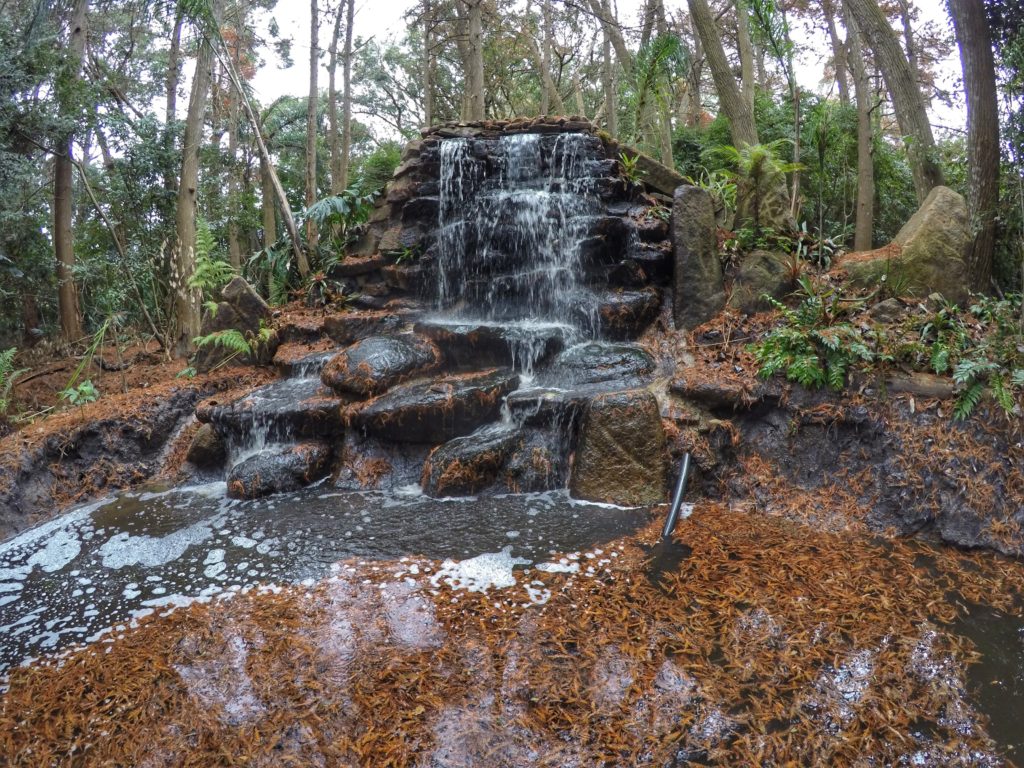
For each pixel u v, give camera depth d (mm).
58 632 3137
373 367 5273
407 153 7672
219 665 2760
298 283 8375
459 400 4891
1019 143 5395
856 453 4156
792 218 6273
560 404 4676
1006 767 2125
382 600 3236
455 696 2504
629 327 5758
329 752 2236
